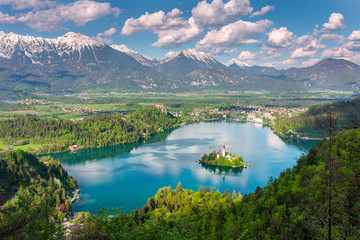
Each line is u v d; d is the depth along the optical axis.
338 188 32.31
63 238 55.12
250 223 102.00
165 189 177.12
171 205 152.38
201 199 149.62
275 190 133.38
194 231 110.44
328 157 32.44
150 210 149.75
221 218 122.25
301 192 95.75
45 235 53.44
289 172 146.38
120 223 46.03
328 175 32.25
